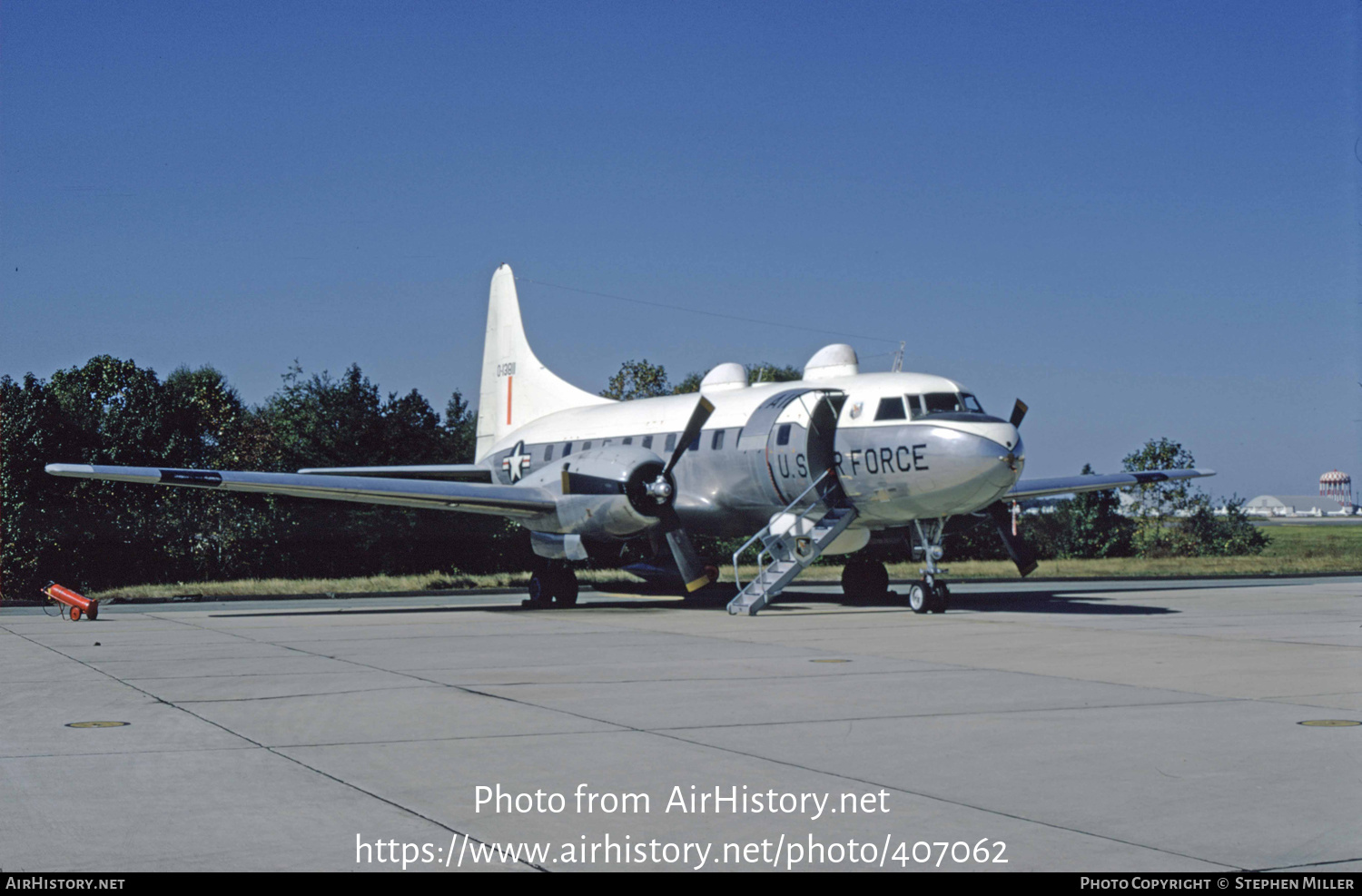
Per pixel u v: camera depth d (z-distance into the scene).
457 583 34.00
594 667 12.78
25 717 9.41
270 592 30.89
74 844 5.79
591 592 29.77
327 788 6.96
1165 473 27.06
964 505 19.17
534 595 23.44
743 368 24.78
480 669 12.61
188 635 17.06
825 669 12.59
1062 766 7.56
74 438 35.81
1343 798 6.71
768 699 10.41
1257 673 12.27
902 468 19.33
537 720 9.30
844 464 20.27
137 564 36.03
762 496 21.86
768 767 7.54
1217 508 51.34
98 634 17.27
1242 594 26.56
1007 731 8.82
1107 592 27.58
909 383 19.97
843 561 42.75
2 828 6.07
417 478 29.41
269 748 8.14
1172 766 7.58
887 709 9.86
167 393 38.81
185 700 10.34
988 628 17.58
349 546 38.03
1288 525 129.75
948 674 12.20
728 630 17.53
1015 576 35.94
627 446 24.27
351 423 37.97
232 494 37.97
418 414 39.31
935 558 20.67
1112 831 6.07
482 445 32.41
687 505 23.38
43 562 34.66
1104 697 10.52
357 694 10.73
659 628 17.97
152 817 6.30
